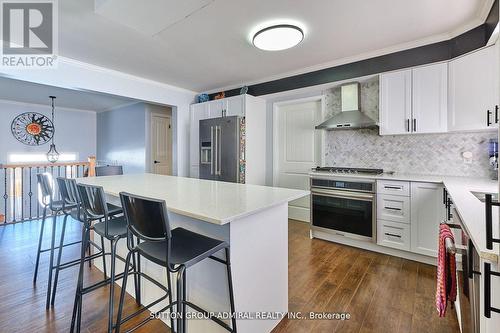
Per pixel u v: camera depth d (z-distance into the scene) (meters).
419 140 3.02
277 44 2.55
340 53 2.99
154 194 1.74
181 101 4.64
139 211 1.19
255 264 1.50
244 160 3.93
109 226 1.69
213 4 2.00
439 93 2.57
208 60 3.23
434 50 2.62
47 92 4.94
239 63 3.34
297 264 2.57
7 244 3.02
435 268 2.45
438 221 2.40
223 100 4.23
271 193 1.79
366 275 2.33
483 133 2.63
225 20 2.24
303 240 3.27
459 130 2.44
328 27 2.37
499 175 0.80
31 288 2.08
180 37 2.59
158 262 1.17
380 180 2.72
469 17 2.21
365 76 3.10
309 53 3.00
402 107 2.80
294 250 2.94
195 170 4.67
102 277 2.27
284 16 2.17
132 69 3.58
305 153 4.09
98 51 2.95
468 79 2.34
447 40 2.54
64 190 2.01
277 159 4.38
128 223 1.30
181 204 1.43
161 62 3.31
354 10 2.09
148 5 1.77
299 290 2.09
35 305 1.86
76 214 2.01
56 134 6.61
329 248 2.99
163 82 4.23
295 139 4.19
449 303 1.76
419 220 2.51
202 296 1.49
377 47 2.83
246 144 3.96
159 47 2.84
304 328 1.65
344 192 2.98
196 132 4.66
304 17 2.19
